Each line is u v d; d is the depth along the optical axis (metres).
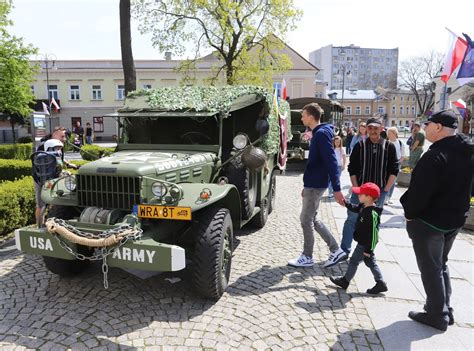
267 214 7.12
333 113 18.84
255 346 3.22
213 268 3.82
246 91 5.86
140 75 37.25
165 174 4.12
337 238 6.27
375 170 4.85
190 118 5.43
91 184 3.96
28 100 21.14
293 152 14.82
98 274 4.62
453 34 8.27
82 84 37.69
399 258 5.34
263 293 4.19
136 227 3.63
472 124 19.27
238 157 5.31
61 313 3.72
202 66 35.41
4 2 18.88
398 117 80.88
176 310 3.80
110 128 38.41
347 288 4.34
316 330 3.48
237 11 16.72
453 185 3.28
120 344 3.22
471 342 3.32
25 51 19.80
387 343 3.29
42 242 3.72
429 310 3.54
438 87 34.94
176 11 17.03
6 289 4.22
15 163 9.65
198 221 4.01
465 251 5.71
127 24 10.38
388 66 118.25
